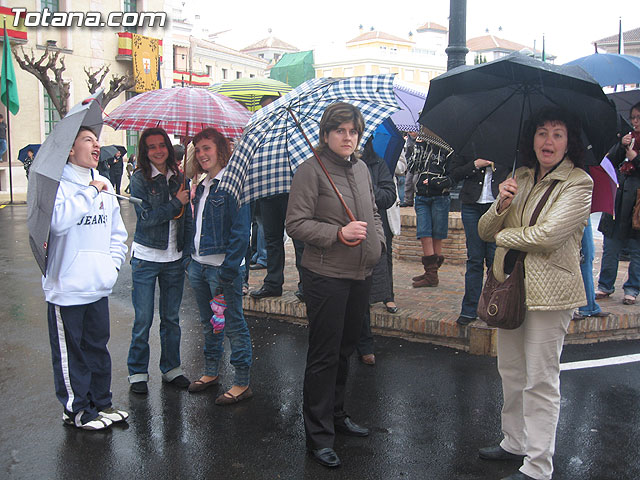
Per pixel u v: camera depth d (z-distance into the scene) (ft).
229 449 12.16
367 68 226.17
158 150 14.62
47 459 11.73
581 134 10.59
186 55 149.38
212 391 15.02
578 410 13.73
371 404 14.16
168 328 15.28
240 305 14.32
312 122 12.44
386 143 17.94
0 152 75.36
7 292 24.82
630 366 16.35
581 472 11.20
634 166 19.51
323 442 11.65
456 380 15.49
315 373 11.74
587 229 17.81
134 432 12.84
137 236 14.85
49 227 11.23
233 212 13.69
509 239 10.36
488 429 12.92
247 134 12.20
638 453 11.89
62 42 86.48
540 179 10.85
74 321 12.62
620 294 21.48
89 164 12.43
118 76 94.12
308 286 11.67
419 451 12.04
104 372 13.30
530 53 10.75
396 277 24.38
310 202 11.45
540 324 10.37
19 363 16.76
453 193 29.50
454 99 11.71
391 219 18.29
